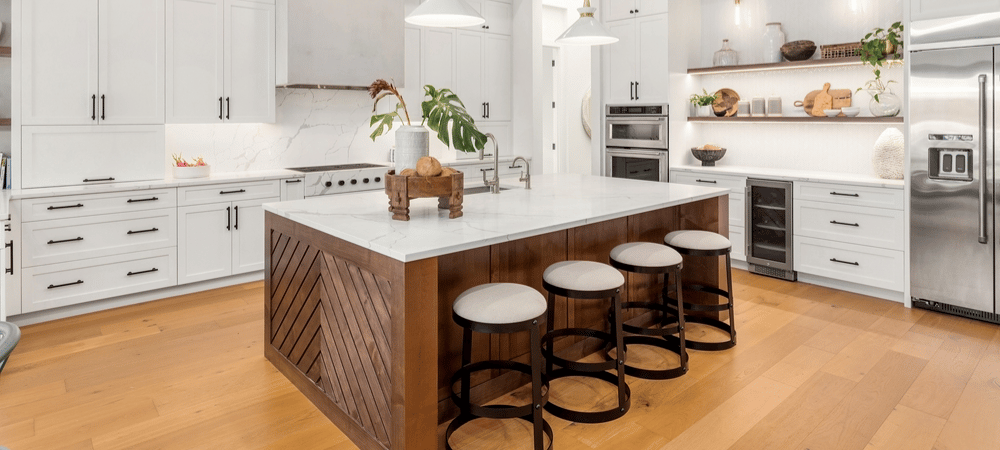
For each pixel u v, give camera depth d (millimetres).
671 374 3039
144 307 4215
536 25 6609
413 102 5965
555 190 3725
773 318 3969
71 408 2732
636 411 2711
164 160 4531
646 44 5738
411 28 5852
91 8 4113
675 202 3314
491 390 2840
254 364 3252
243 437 2512
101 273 4098
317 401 2787
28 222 3773
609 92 6148
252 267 4832
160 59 4438
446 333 2633
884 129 4809
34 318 3879
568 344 3238
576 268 2744
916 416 2633
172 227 4383
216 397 2863
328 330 2660
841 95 5008
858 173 4961
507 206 3086
